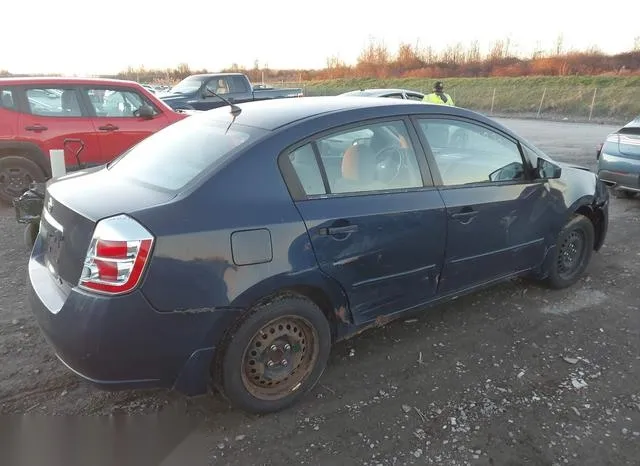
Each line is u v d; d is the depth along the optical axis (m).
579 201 4.48
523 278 4.89
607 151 7.79
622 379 3.31
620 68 37.81
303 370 3.04
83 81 7.48
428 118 3.59
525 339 3.80
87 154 7.47
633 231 6.54
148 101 7.97
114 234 2.45
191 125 3.49
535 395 3.14
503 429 2.85
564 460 2.63
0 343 3.60
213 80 14.88
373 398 3.11
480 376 3.34
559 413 2.98
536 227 4.17
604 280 4.91
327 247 2.95
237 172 2.77
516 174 4.05
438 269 3.56
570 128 21.28
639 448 2.71
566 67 39.06
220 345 2.74
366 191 3.19
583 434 2.81
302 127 3.03
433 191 3.47
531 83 34.41
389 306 3.39
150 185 2.88
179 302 2.53
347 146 3.18
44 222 3.14
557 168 4.06
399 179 3.37
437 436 2.79
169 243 2.49
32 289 2.88
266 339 2.85
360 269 3.12
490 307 4.31
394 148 3.39
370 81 43.78
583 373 3.38
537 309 4.29
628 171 7.44
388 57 53.28
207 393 2.98
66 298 2.56
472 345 3.72
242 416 2.94
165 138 3.47
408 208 3.29
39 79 7.23
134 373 2.55
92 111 7.50
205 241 2.56
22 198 4.70
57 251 2.77
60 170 5.62
